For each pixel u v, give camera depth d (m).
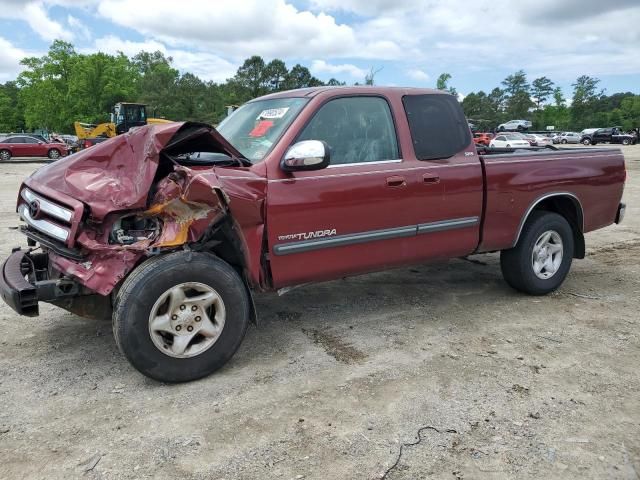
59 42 68.69
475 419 3.12
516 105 114.75
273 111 4.23
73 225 3.24
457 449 2.84
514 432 2.99
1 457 2.74
